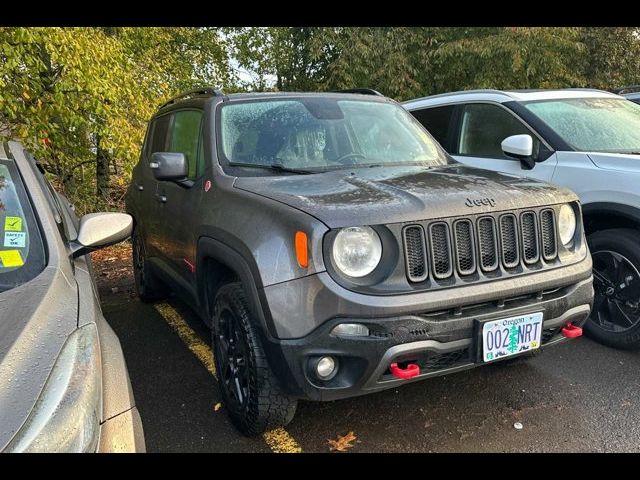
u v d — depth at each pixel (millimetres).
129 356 4105
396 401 3330
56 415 1502
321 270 2420
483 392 3412
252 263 2656
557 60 11695
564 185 4059
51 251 2244
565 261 2938
